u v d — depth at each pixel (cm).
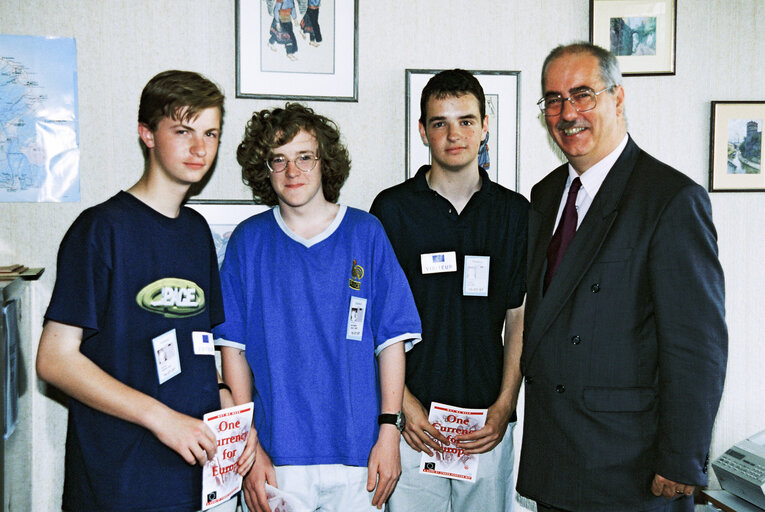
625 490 178
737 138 270
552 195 215
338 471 192
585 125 187
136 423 156
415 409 211
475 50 257
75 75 232
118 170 237
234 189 245
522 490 201
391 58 252
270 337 194
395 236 217
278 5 242
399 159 255
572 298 187
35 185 231
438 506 221
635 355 179
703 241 170
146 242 166
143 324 164
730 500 228
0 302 178
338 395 193
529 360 197
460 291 215
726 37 269
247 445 180
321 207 201
